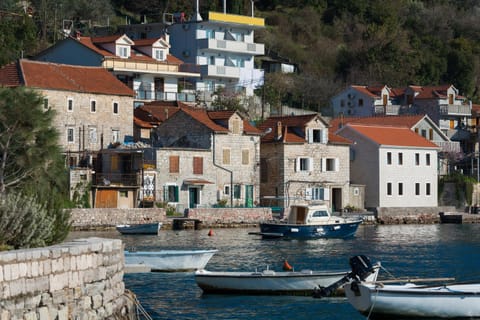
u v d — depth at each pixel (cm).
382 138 13300
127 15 19075
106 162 11544
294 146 12369
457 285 5081
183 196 11525
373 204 13125
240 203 12038
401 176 13338
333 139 12800
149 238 9244
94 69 12550
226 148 11931
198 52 16175
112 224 10138
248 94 16488
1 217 3947
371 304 4775
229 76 16038
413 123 14438
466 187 14388
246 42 16638
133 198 11156
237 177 12019
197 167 11656
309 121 12519
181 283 5953
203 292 5600
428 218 12900
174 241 8938
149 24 16650
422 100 16512
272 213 11556
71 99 11844
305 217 9819
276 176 12344
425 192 13650
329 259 7562
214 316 4944
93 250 3625
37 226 4047
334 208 12812
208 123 11950
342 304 5297
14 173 7050
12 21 15612
